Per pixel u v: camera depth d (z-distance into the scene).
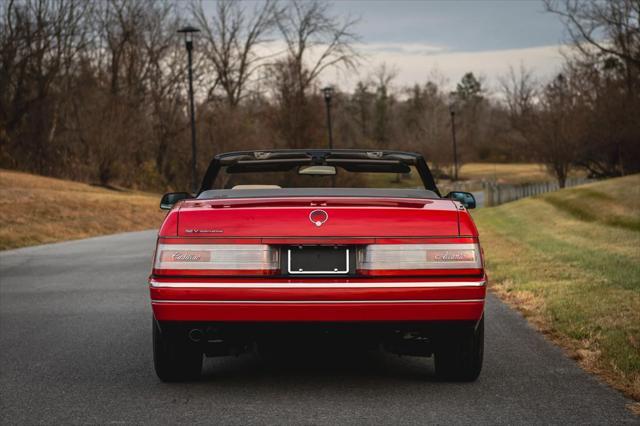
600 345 6.50
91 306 9.64
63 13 51.19
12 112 50.53
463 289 4.81
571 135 43.78
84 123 50.12
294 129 54.56
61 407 4.95
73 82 52.19
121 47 54.25
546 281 10.74
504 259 14.00
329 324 4.80
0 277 13.39
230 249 4.82
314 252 4.87
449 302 4.80
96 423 4.59
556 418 4.57
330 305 4.75
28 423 4.60
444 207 4.99
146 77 56.25
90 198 37.09
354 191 5.81
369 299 4.76
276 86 56.88
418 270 4.83
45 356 6.62
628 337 6.68
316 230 4.83
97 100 50.78
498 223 24.61
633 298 8.81
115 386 5.50
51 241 24.75
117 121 50.03
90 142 49.50
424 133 106.44
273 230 4.84
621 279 10.39
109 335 7.61
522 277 11.33
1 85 50.12
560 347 6.74
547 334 7.36
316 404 4.94
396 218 4.88
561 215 24.83
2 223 26.48
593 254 13.77
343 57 65.19
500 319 8.21
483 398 5.05
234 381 5.62
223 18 64.06
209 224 4.86
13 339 7.46
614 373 5.67
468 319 4.86
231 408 4.87
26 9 50.81
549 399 5.00
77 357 6.57
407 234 4.86
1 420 4.67
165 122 56.16
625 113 40.75
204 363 6.30
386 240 4.84
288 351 6.80
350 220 4.86
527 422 4.49
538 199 32.78
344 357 6.54
